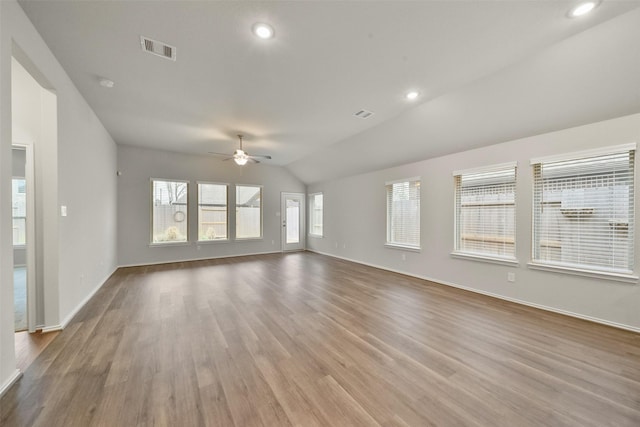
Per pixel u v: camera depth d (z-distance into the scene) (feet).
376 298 12.18
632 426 4.82
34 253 8.52
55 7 6.02
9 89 5.59
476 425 4.83
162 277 15.90
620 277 8.86
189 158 21.08
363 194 20.51
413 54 7.85
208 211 22.21
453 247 14.10
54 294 8.64
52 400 5.40
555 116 9.66
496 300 11.92
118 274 16.55
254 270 18.04
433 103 11.21
